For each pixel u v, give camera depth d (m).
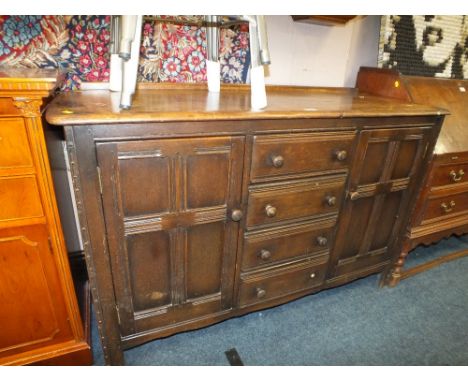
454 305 1.49
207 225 0.95
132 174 0.79
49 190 0.80
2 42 1.00
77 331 1.03
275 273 1.16
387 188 1.26
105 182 0.77
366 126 1.06
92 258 0.84
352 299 1.50
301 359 1.17
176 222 0.90
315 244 1.20
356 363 1.16
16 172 0.75
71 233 1.33
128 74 0.77
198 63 1.29
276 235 1.08
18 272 0.87
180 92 1.20
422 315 1.42
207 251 0.99
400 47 1.59
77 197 0.76
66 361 1.03
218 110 0.83
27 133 0.73
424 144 1.25
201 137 0.82
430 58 1.69
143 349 1.17
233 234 1.00
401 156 1.22
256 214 1.01
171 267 0.96
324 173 1.06
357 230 1.30
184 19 1.19
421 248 1.97
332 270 1.33
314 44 1.52
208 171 0.87
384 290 1.57
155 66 1.22
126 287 0.92
